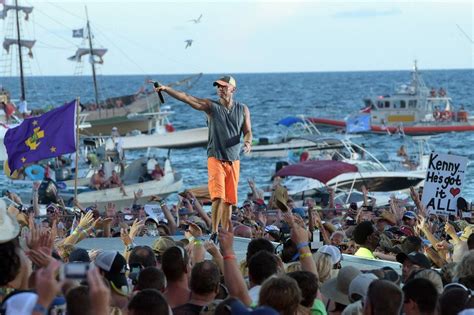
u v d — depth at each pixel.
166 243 12.97
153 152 80.62
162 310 8.15
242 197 52.47
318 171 34.28
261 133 109.19
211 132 16.14
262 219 23.36
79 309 7.88
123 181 46.75
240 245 17.72
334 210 27.27
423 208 21.53
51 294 7.05
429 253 15.16
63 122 25.75
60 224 21.09
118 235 21.11
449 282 12.54
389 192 46.34
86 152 54.44
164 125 92.75
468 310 9.06
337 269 13.02
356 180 46.50
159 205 23.75
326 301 11.42
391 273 11.50
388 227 21.00
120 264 10.27
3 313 7.68
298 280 9.62
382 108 90.81
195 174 67.62
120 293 10.27
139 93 93.06
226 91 16.05
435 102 92.06
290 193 44.50
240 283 9.62
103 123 89.00
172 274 10.11
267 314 7.87
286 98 198.00
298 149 68.81
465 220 22.23
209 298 9.71
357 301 10.08
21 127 26.12
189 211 24.38
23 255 9.12
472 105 166.12
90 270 7.04
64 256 13.70
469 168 63.81
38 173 44.69
